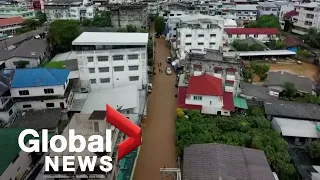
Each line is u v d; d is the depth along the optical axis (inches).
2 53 2214.6
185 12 3501.5
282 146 1201.4
